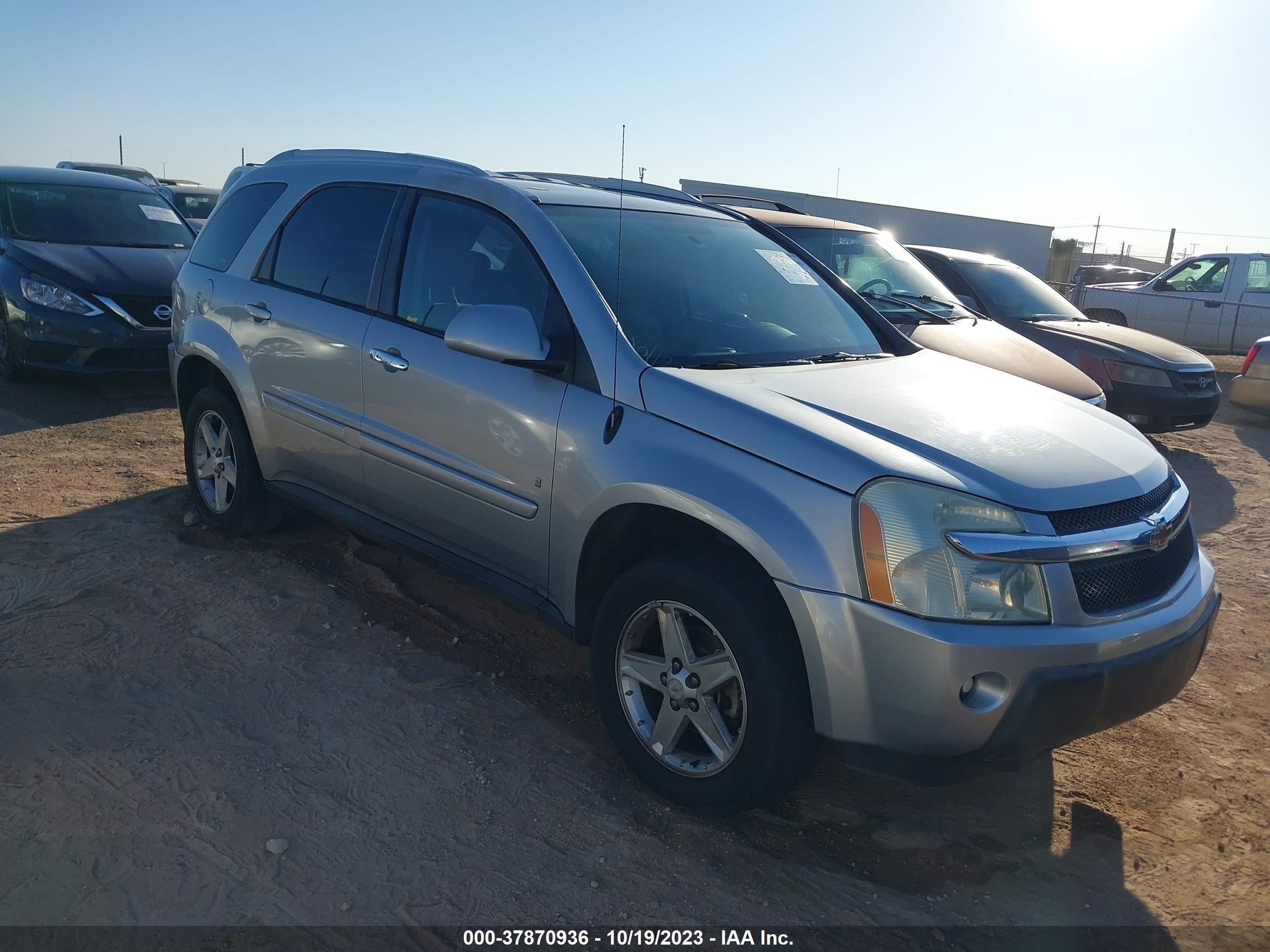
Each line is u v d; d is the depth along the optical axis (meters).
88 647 3.89
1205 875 2.99
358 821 2.96
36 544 4.89
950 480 2.70
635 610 3.11
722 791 2.94
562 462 3.29
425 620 4.35
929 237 28.25
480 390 3.56
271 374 4.51
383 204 4.24
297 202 4.67
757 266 4.18
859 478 2.70
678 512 2.98
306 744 3.35
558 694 3.83
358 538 5.19
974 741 2.63
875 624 2.62
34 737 3.28
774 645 2.77
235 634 4.08
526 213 3.68
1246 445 9.49
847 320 4.18
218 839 2.84
